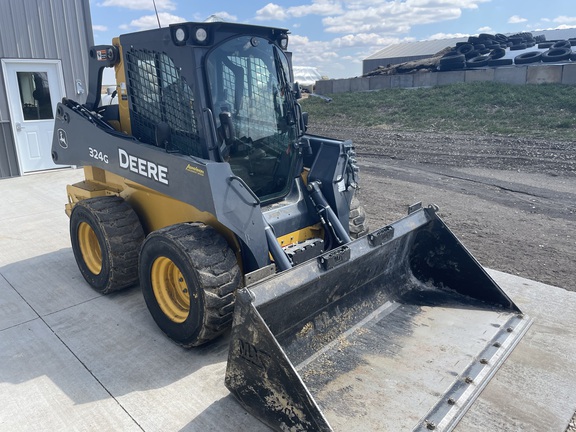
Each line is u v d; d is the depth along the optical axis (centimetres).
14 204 765
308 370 300
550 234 598
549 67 1508
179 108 362
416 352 317
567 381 308
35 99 952
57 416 288
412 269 409
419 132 1348
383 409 268
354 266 325
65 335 378
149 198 413
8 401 302
